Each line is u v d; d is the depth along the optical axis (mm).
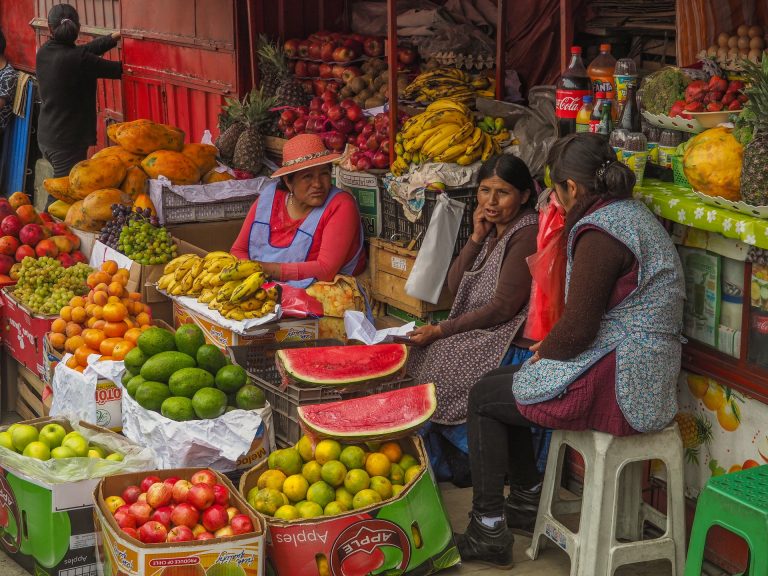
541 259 3861
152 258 5383
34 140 10070
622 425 3400
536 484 4129
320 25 7891
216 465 3906
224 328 4680
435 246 5051
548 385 3459
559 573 3826
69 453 3719
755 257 3383
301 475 3682
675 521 3551
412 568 3635
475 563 3887
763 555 2789
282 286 4793
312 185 5285
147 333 4129
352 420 3732
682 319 3537
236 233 6410
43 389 5070
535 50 6309
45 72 7926
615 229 3330
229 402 4031
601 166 3430
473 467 3811
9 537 3801
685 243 3717
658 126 3965
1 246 5652
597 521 3469
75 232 6164
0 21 13836
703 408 3730
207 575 3172
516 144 5355
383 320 5605
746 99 3615
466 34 6371
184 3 8562
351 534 3500
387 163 5809
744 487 2939
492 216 4449
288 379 4113
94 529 3559
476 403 3756
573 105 4266
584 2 6008
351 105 6426
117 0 9953
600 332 3438
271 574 3514
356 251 5551
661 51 5758
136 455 3727
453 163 5180
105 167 6254
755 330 3461
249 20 7551
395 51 5578
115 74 8219
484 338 4445
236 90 7918
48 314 4996
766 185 3164
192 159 6594
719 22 4508
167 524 3322
